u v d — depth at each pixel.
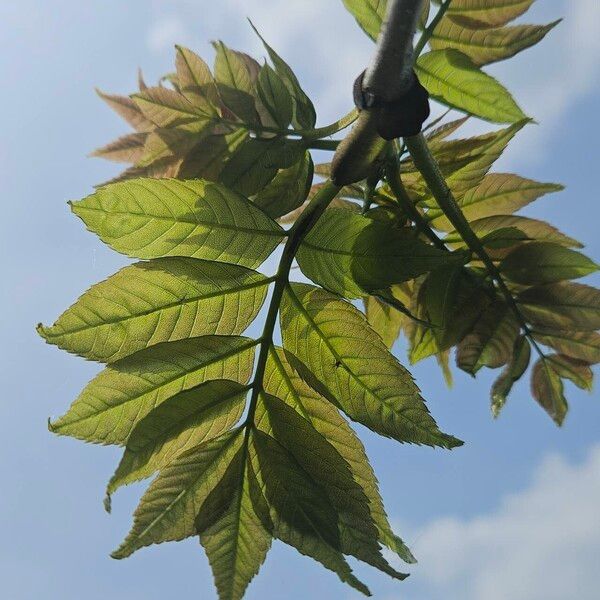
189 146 0.30
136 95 0.30
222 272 0.26
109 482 0.25
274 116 0.30
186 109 0.30
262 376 0.27
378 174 0.29
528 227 0.31
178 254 0.26
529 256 0.31
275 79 0.30
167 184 0.25
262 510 0.26
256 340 0.27
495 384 0.32
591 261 0.30
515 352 0.32
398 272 0.26
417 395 0.26
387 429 0.26
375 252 0.26
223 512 0.26
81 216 0.25
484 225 0.31
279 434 0.26
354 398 0.26
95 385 0.25
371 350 0.26
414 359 0.32
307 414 0.27
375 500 0.26
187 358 0.26
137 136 0.30
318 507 0.26
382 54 0.24
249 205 0.26
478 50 0.30
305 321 0.27
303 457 0.26
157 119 0.30
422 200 0.30
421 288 0.31
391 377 0.26
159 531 0.26
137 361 0.25
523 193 0.31
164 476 0.26
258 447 0.26
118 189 0.25
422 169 0.28
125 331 0.26
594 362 0.32
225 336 0.26
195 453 0.26
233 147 0.30
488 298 0.31
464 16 0.30
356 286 0.27
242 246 0.26
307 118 0.30
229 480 0.26
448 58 0.30
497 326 0.32
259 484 0.26
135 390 0.26
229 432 0.26
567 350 0.32
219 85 0.30
